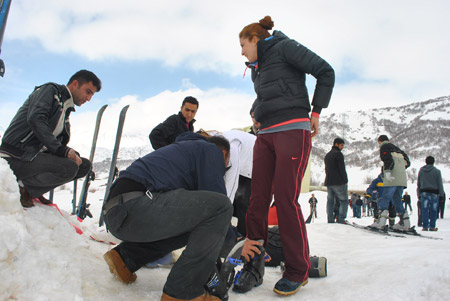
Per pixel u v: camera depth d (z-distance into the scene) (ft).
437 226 25.84
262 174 7.75
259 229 7.73
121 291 6.03
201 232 5.57
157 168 5.90
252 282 7.34
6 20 7.66
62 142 8.97
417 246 11.01
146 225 5.57
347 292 6.82
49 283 5.17
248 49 8.04
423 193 22.12
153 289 6.49
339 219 19.95
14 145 7.78
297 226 7.16
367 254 10.45
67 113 8.72
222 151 6.91
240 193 10.49
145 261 6.41
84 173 9.55
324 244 13.24
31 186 7.82
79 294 5.35
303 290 7.38
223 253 8.77
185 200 5.55
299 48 7.29
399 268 7.78
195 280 5.52
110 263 6.25
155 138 12.41
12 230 4.94
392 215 19.34
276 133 7.47
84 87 8.73
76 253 6.90
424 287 6.33
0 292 4.48
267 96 7.59
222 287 6.39
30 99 8.06
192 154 6.21
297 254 7.06
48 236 6.57
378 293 6.49
